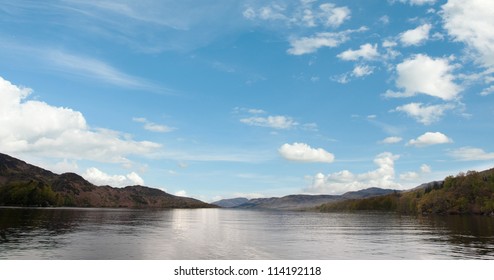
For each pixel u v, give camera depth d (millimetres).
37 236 77438
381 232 109625
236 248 66812
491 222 155000
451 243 77375
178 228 116000
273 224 159250
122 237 81562
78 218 160000
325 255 60531
